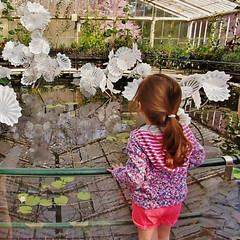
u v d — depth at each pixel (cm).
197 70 687
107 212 154
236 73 573
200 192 161
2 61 682
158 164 103
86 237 136
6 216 147
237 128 315
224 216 146
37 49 426
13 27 835
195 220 146
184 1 809
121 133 289
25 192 171
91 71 457
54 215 151
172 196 109
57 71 480
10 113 207
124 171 105
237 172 138
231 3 711
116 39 854
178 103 104
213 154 244
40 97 450
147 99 103
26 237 134
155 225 113
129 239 135
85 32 866
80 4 876
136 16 934
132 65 430
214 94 261
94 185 179
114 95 480
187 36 977
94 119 339
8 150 240
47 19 406
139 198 110
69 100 435
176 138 99
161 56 789
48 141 263
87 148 250
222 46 843
